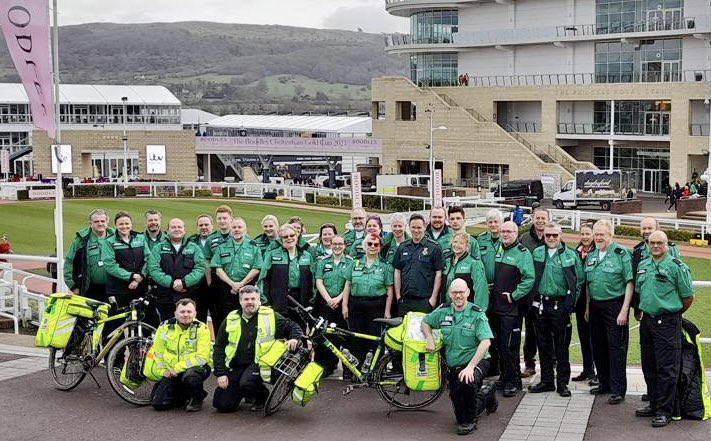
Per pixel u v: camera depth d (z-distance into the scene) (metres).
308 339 12.27
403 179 69.06
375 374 11.95
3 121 97.88
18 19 16.94
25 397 12.55
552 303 12.45
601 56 73.50
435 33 82.00
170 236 13.86
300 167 93.44
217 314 14.50
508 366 12.58
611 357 12.16
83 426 11.36
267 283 13.57
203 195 60.84
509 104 79.88
